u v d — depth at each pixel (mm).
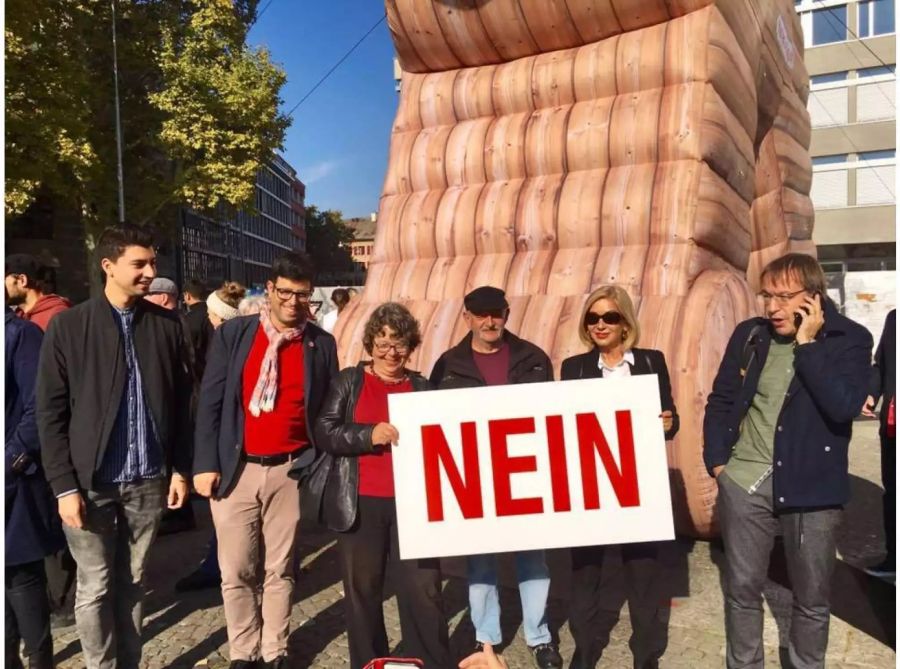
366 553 2818
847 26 25188
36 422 2730
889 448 4051
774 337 2709
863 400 2445
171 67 21875
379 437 2734
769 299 2641
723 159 4582
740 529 2691
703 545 4379
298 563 4270
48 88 17359
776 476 2562
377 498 2832
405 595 2822
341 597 3900
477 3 5195
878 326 13320
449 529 2740
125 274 2771
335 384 2928
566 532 2760
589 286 4566
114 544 2844
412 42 5574
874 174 25125
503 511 2758
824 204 25953
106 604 2809
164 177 23859
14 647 2959
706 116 4508
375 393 2920
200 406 3059
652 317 4199
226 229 57531
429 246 5375
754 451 2682
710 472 2822
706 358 3984
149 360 2871
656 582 2877
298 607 3787
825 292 2600
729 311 4184
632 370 2980
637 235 4555
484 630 3043
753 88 5176
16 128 16500
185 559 4574
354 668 2828
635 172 4664
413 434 2758
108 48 21641
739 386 2787
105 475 2770
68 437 2730
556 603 3693
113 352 2775
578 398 2785
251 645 3104
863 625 3424
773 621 3424
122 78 22828
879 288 13328
